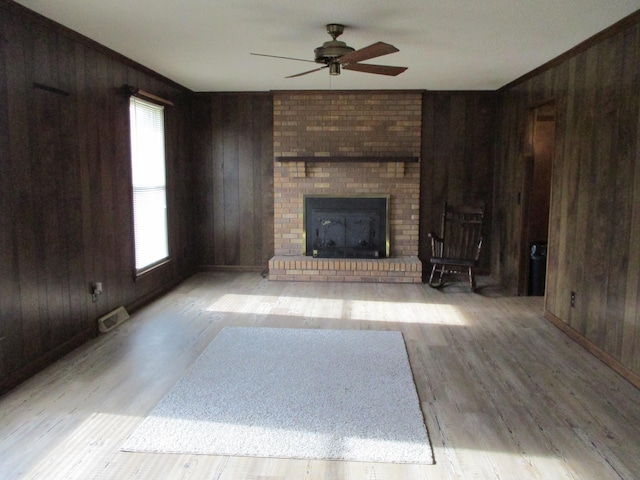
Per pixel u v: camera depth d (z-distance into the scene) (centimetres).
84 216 390
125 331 418
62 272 360
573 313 403
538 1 292
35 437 250
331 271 610
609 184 346
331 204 633
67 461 230
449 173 633
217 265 665
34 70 325
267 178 646
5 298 299
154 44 398
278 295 543
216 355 362
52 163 347
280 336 404
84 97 387
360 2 297
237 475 221
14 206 307
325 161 620
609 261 346
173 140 579
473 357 362
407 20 330
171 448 241
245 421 267
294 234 639
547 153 567
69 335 371
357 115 621
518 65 468
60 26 347
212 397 295
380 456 235
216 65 477
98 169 410
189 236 641
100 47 402
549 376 329
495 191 625
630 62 317
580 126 392
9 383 303
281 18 327
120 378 322
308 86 596
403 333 416
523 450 241
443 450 241
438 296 541
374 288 577
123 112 452
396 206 629
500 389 309
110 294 434
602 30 349
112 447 242
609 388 311
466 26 343
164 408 281
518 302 516
